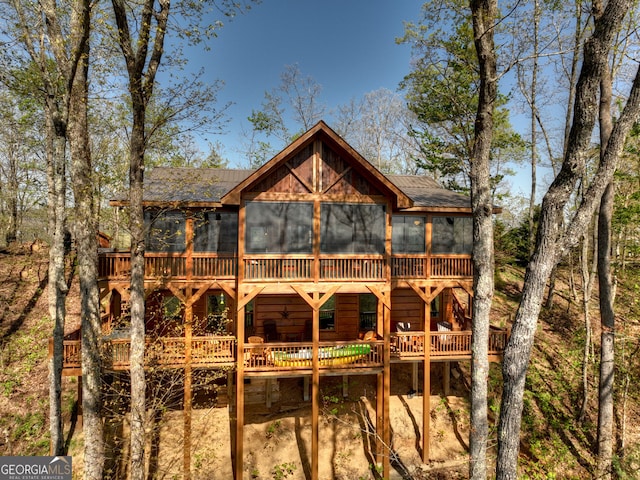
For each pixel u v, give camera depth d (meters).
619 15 5.71
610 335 12.22
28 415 12.02
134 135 8.61
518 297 21.16
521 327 6.73
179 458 11.89
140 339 8.79
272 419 13.39
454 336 13.16
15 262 19.08
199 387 13.15
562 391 14.73
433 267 13.13
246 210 11.08
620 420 13.49
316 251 11.33
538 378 15.26
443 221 13.58
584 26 13.26
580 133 6.14
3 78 9.02
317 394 11.41
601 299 12.38
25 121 12.47
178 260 11.79
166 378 12.61
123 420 12.21
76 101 9.32
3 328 14.86
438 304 16.34
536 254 6.66
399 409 14.31
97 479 9.23
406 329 14.95
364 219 11.73
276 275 11.29
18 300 16.52
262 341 12.72
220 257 11.95
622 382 13.86
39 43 9.70
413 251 13.27
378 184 11.69
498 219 27.73
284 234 11.29
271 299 14.95
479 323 7.61
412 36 11.94
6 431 10.45
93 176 9.63
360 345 12.09
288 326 15.03
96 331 9.42
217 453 12.14
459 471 12.30
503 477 6.80
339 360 11.86
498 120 17.88
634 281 14.91
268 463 12.08
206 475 11.56
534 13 10.38
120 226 9.53
